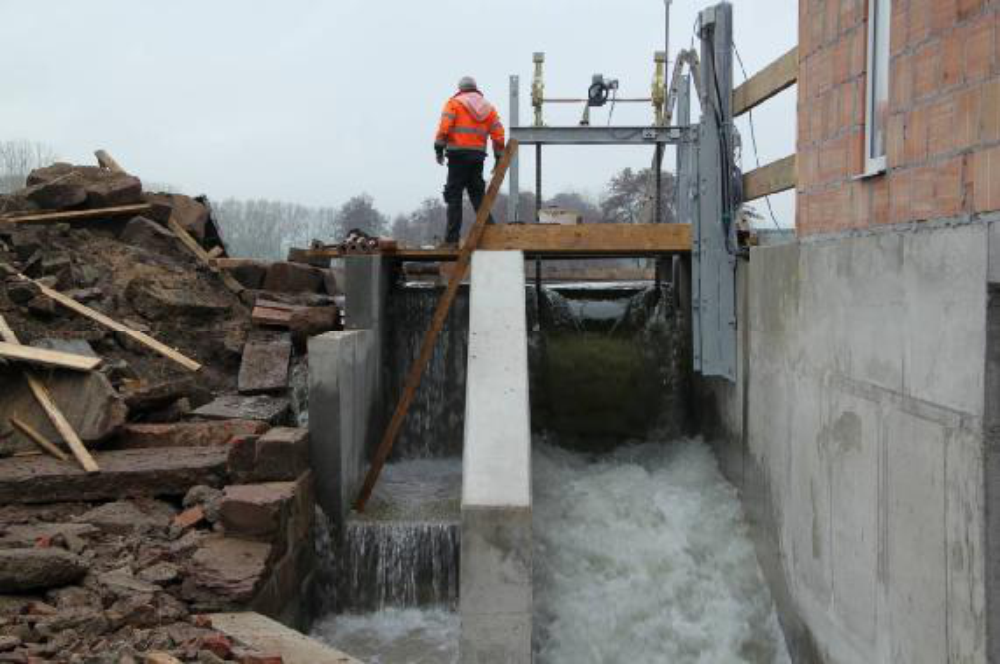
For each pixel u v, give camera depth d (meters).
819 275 6.22
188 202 13.07
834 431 5.94
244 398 9.52
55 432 7.84
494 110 11.41
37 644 5.11
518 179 11.73
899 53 5.11
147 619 5.59
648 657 7.15
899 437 4.94
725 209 8.82
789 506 6.91
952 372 4.36
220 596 6.10
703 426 10.37
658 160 11.66
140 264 11.38
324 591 8.04
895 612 5.00
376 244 10.38
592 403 11.18
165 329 10.52
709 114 8.88
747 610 7.47
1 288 9.59
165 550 6.55
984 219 4.21
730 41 8.74
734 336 8.77
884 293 5.15
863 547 5.45
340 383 8.17
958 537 4.29
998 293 4.07
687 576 7.79
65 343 8.82
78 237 11.53
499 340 7.88
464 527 5.79
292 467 7.52
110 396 8.05
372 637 7.49
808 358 6.45
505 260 9.14
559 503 8.63
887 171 5.27
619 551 7.99
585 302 12.24
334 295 13.72
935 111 4.69
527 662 5.81
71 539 6.43
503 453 6.39
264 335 10.82
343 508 8.20
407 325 11.32
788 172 7.51
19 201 11.97
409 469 10.49
